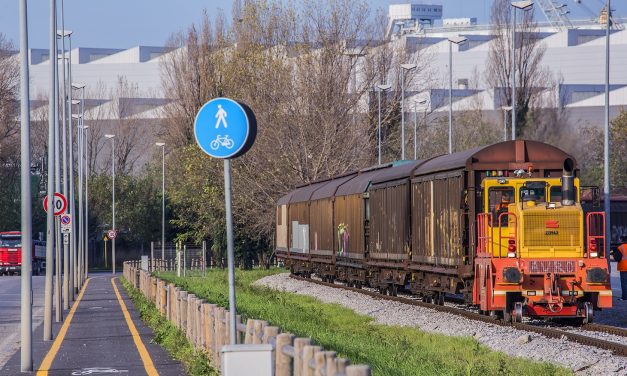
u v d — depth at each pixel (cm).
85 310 11694
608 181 13375
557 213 8206
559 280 8112
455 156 9556
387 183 11856
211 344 5709
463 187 8844
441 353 6656
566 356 6381
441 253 9644
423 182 10369
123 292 16050
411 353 6375
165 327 8231
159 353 6944
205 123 4103
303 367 3359
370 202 12800
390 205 11712
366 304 11275
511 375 5478
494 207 8644
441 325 8650
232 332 4197
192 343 6838
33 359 6762
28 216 6206
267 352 3316
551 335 7544
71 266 13638
